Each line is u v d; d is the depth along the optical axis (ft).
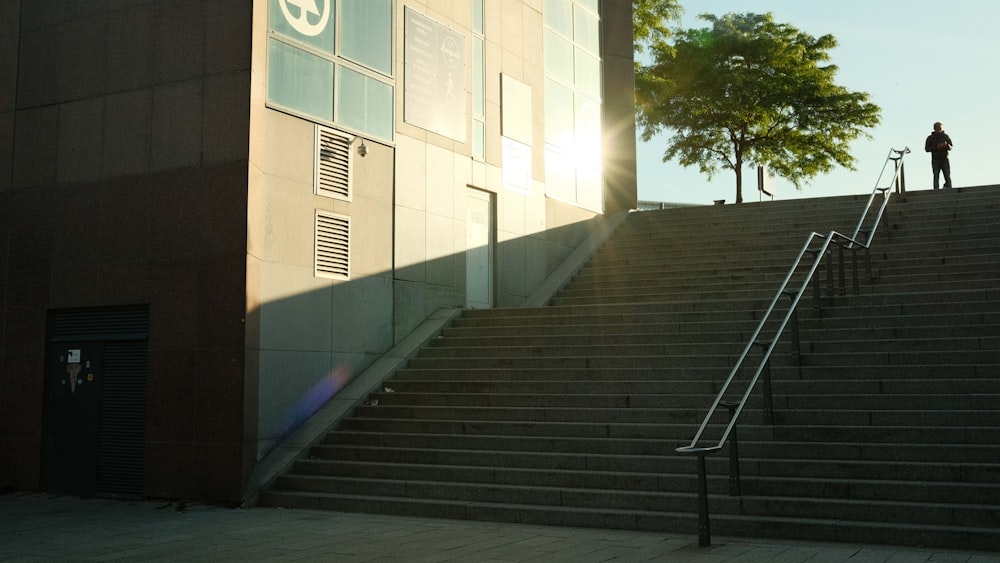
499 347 43.16
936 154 65.77
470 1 53.72
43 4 42.50
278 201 38.22
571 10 67.67
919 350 35.22
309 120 40.37
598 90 70.85
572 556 23.57
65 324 40.40
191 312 36.63
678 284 52.44
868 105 114.62
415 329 46.62
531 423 35.06
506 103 57.36
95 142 40.16
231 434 35.06
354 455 36.22
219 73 37.35
